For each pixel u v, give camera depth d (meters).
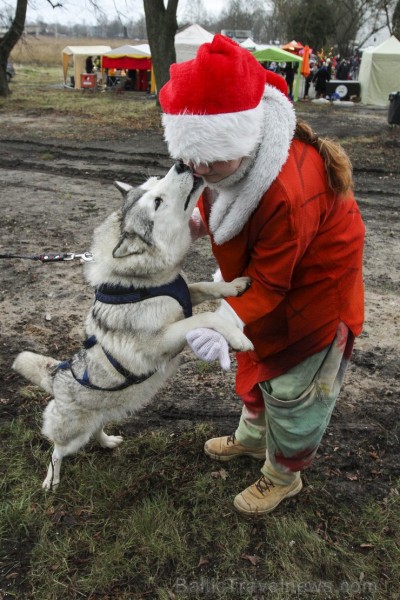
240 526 2.73
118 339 2.52
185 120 1.85
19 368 3.07
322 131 15.34
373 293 5.36
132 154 11.80
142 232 2.41
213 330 2.16
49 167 10.70
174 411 3.66
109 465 3.17
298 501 2.89
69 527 2.75
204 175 2.02
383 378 4.00
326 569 2.50
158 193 2.42
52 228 7.12
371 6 41.81
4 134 14.30
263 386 2.52
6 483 3.00
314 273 2.16
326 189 2.02
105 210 7.93
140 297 2.46
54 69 49.72
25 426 3.45
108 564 2.53
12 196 8.66
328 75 27.27
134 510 2.82
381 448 3.28
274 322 2.31
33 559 2.58
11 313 4.93
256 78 1.89
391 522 2.73
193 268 5.93
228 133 1.82
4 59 23.70
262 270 2.10
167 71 17.84
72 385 2.75
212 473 3.08
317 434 2.51
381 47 24.67
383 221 7.65
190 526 2.75
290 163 1.95
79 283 5.57
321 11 42.56
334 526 2.73
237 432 3.08
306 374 2.35
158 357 2.52
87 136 14.13
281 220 1.92
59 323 4.76
